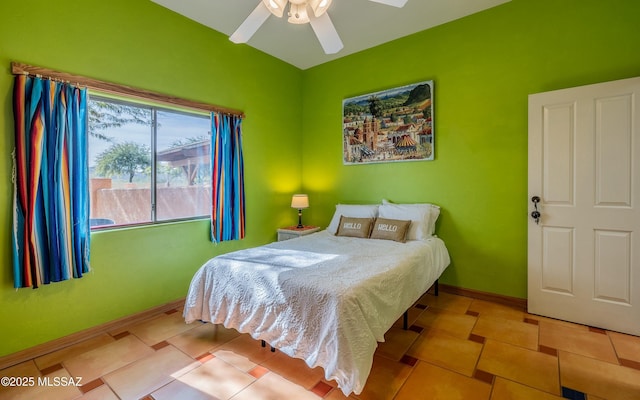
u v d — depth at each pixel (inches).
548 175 103.2
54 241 84.7
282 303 73.2
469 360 79.8
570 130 99.0
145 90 105.5
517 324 100.0
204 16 118.0
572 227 100.0
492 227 119.6
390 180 144.2
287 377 73.7
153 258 110.7
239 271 84.3
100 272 97.3
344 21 123.0
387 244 114.6
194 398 66.9
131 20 102.4
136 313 106.0
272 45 143.9
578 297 99.6
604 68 97.0
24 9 81.4
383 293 75.8
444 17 121.3
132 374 75.5
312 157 172.2
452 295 128.0
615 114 92.2
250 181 146.7
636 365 76.7
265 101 152.8
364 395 67.0
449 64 125.6
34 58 82.9
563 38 103.3
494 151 117.8
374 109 146.1
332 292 66.7
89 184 95.7
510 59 112.9
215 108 127.8
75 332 91.8
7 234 80.1
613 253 93.9
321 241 121.6
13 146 80.5
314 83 169.9
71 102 88.1
